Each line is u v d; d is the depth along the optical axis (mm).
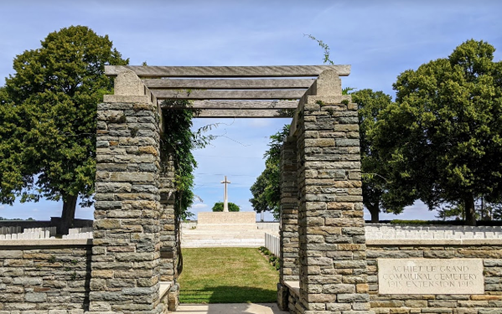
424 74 28547
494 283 8125
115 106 7582
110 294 7164
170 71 7891
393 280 8055
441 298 8062
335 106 7812
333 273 7434
